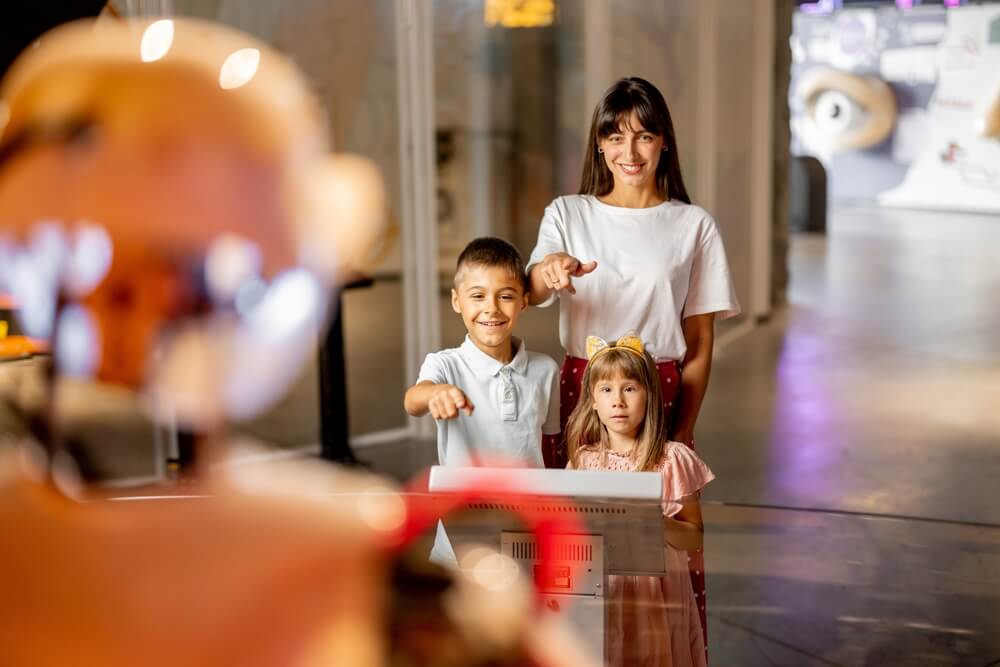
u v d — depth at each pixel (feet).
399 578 1.41
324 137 0.94
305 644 1.06
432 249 15.62
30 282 0.88
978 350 20.84
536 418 6.88
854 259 32.55
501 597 1.52
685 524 5.43
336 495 1.18
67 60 0.92
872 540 6.14
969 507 12.73
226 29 0.99
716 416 16.69
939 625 5.28
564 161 21.38
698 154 19.92
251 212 0.89
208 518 1.09
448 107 22.97
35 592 1.05
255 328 0.88
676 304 7.32
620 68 18.11
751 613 5.48
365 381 16.63
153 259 0.87
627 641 4.10
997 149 45.24
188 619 1.04
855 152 48.80
